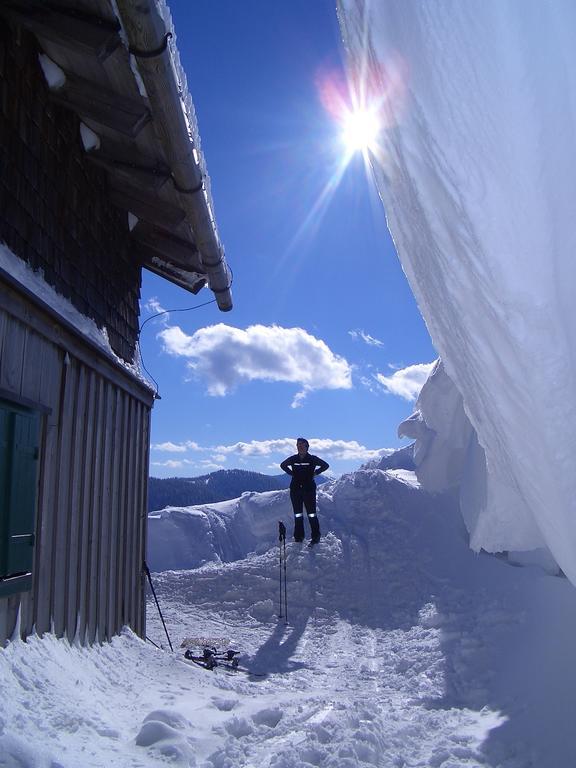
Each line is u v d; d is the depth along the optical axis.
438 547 11.99
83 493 6.57
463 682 5.51
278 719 4.62
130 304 8.96
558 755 3.12
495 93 1.98
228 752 3.80
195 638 8.85
